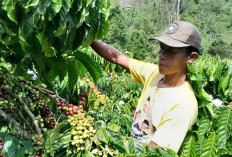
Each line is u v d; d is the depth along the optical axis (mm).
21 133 1537
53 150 1468
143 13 88562
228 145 2391
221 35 82938
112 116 3918
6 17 1447
